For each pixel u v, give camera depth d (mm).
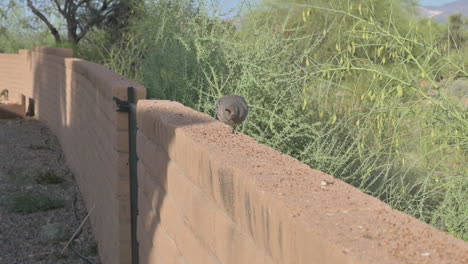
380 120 4355
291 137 5902
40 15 27828
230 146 3021
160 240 4090
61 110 14742
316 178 2420
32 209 9406
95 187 8172
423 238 1741
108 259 6613
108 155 6512
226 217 2654
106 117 6719
